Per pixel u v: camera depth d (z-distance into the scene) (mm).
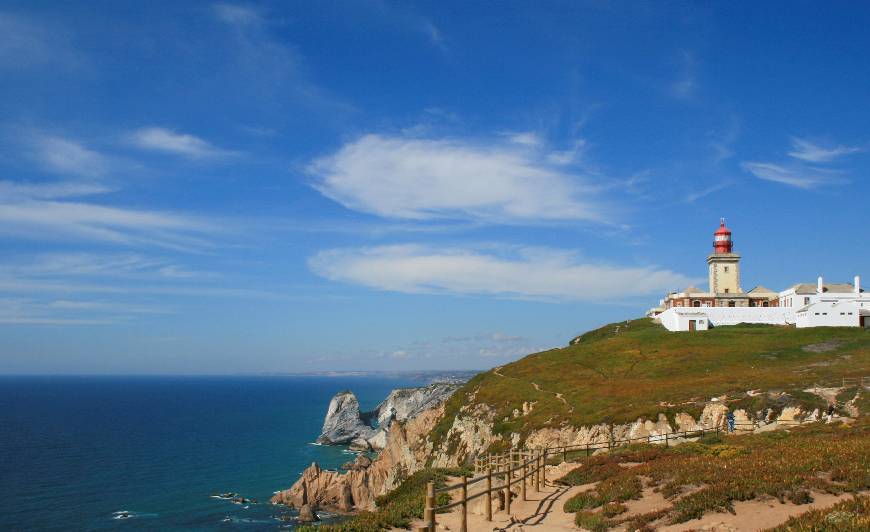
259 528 80062
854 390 59969
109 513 87312
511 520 25391
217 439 170000
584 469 37188
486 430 83500
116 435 178000
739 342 104188
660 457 38125
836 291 126875
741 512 22125
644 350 108188
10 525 81312
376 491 95938
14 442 161875
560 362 109062
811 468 26172
